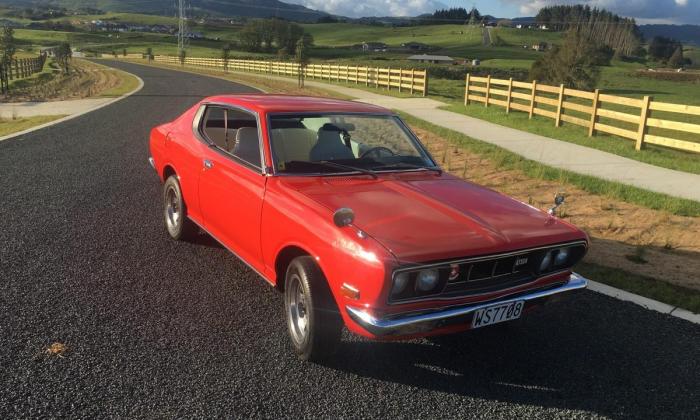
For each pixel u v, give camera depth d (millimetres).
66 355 3385
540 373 3406
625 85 71938
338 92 29000
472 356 3598
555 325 4062
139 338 3631
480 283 3139
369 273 2820
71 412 2840
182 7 108375
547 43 183250
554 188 8703
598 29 196875
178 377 3197
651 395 3203
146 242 5570
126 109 19047
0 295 4211
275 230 3574
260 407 2951
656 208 7574
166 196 5668
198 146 4871
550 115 16531
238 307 4160
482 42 194125
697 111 11156
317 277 3213
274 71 51500
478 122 16953
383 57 130500
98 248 5348
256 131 4059
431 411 2980
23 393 2984
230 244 4422
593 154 11688
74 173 8773
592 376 3389
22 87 33969
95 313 3971
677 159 11539
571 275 3582
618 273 5035
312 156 3994
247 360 3416
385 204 3422
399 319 2879
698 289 4773
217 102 4832
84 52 129875
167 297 4289
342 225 3014
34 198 7168
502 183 9031
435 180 4043
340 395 3094
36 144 11391
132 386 3088
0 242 5418
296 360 3443
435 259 2875
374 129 4402
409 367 3428
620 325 4070
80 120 15727
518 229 3266
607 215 7250
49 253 5164
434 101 24281
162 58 90500
